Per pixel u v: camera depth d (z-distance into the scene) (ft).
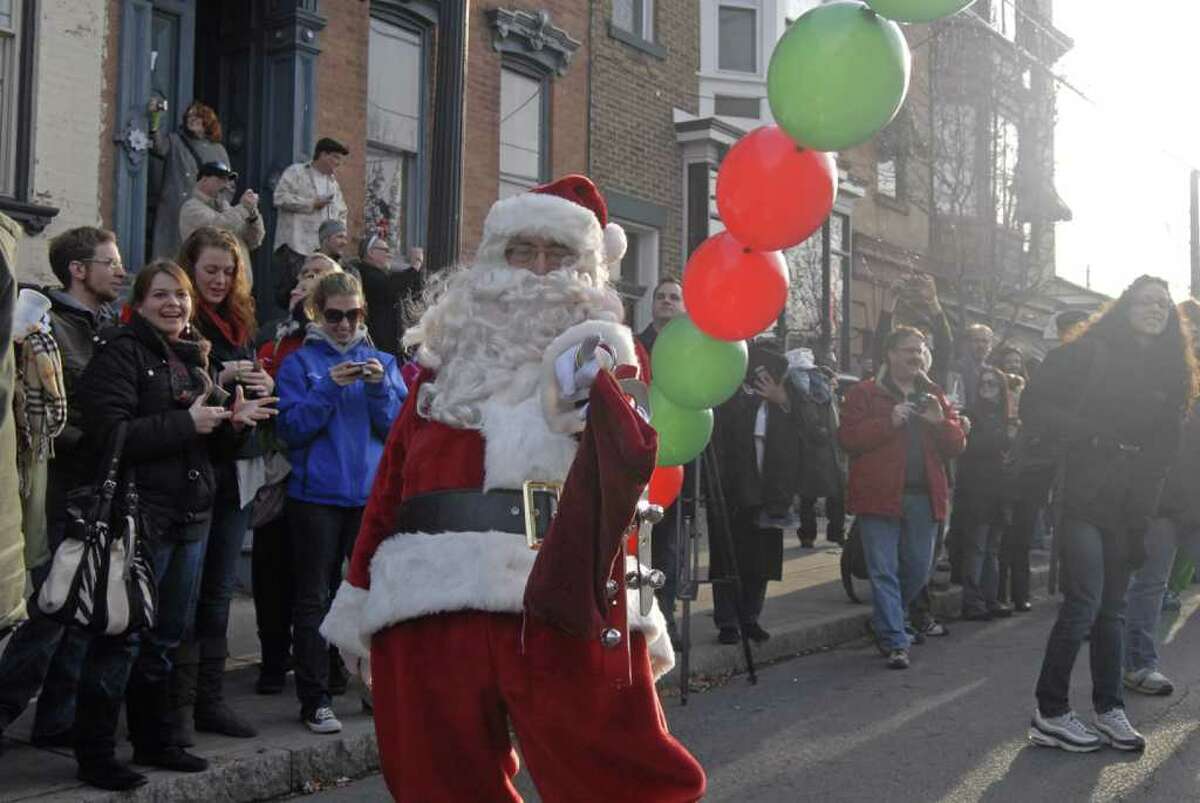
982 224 55.72
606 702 8.57
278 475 17.56
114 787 14.07
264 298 30.45
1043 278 62.34
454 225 23.02
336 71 32.42
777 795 15.76
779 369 24.09
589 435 8.20
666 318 23.36
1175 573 22.43
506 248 9.55
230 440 15.15
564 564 8.08
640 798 8.69
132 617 13.93
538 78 39.83
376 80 34.53
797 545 41.39
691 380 11.73
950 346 39.93
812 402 26.00
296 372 17.67
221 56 32.27
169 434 14.26
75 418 15.66
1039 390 17.60
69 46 26.23
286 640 19.16
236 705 18.35
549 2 39.88
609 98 42.73
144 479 14.44
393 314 25.41
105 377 14.32
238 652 21.74
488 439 8.96
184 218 26.03
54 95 25.98
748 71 49.32
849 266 55.83
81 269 16.89
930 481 24.99
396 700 8.99
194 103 29.48
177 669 15.48
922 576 25.39
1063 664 17.74
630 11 44.52
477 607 8.58
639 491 8.13
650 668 9.17
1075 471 17.44
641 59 44.29
